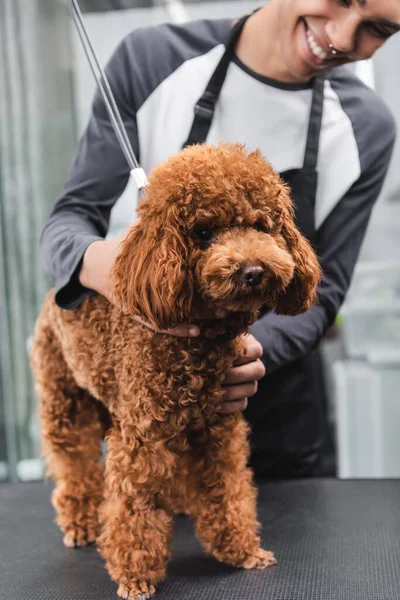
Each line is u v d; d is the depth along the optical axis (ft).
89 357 4.17
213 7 9.05
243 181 3.52
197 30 5.40
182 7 8.98
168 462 3.68
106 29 8.91
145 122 5.17
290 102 5.15
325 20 4.33
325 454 11.11
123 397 3.76
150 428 3.65
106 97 4.17
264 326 4.94
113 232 7.30
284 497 5.08
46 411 4.82
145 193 3.66
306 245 4.00
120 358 3.89
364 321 9.62
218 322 3.72
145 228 3.58
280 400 5.70
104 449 5.31
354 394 9.54
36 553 4.33
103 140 5.06
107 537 3.72
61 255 4.15
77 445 4.77
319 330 5.21
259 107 5.15
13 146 8.50
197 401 3.76
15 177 8.51
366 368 9.62
